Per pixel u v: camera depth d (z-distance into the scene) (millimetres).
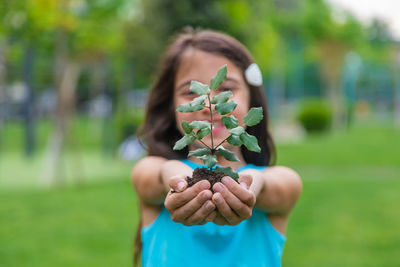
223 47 1543
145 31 7352
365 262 3572
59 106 7047
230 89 1520
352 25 22172
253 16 7797
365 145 14164
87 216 5051
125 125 10492
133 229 4531
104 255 3719
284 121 24250
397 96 33438
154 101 1762
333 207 5598
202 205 1146
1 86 9547
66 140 7762
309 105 19734
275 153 1840
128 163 9875
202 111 1456
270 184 1513
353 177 8266
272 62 17266
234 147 1637
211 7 6930
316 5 21969
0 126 11500
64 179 7578
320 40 22766
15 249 3871
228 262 1491
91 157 10820
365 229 4574
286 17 22109
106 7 6910
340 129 22578
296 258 3682
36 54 8961
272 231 1600
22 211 5285
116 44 7434
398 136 17719
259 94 1678
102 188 6789
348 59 30219
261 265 1524
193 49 1574
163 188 1544
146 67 7781
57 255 3701
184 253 1506
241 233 1538
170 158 1714
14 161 9742
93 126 16688
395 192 6645
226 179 1165
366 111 36688
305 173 8805
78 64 7859
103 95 11469
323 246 4012
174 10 7016
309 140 16516
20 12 6059
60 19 6324
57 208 5438
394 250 3893
